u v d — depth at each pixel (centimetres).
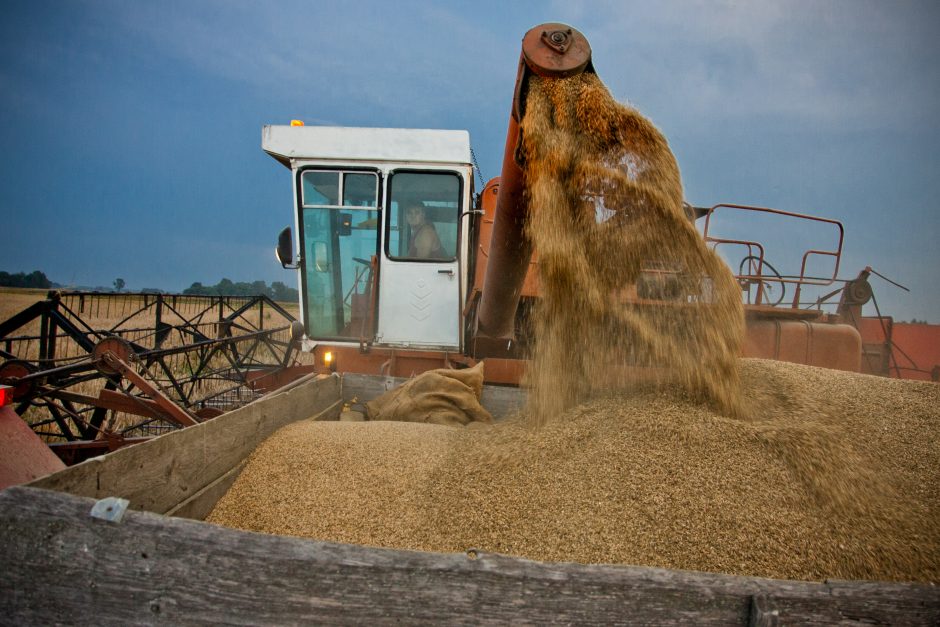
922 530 254
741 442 296
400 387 556
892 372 799
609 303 359
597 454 302
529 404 390
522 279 482
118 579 164
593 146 353
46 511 167
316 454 373
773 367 427
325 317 680
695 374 345
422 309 666
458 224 663
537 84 362
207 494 313
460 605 162
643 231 351
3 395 300
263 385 879
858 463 292
